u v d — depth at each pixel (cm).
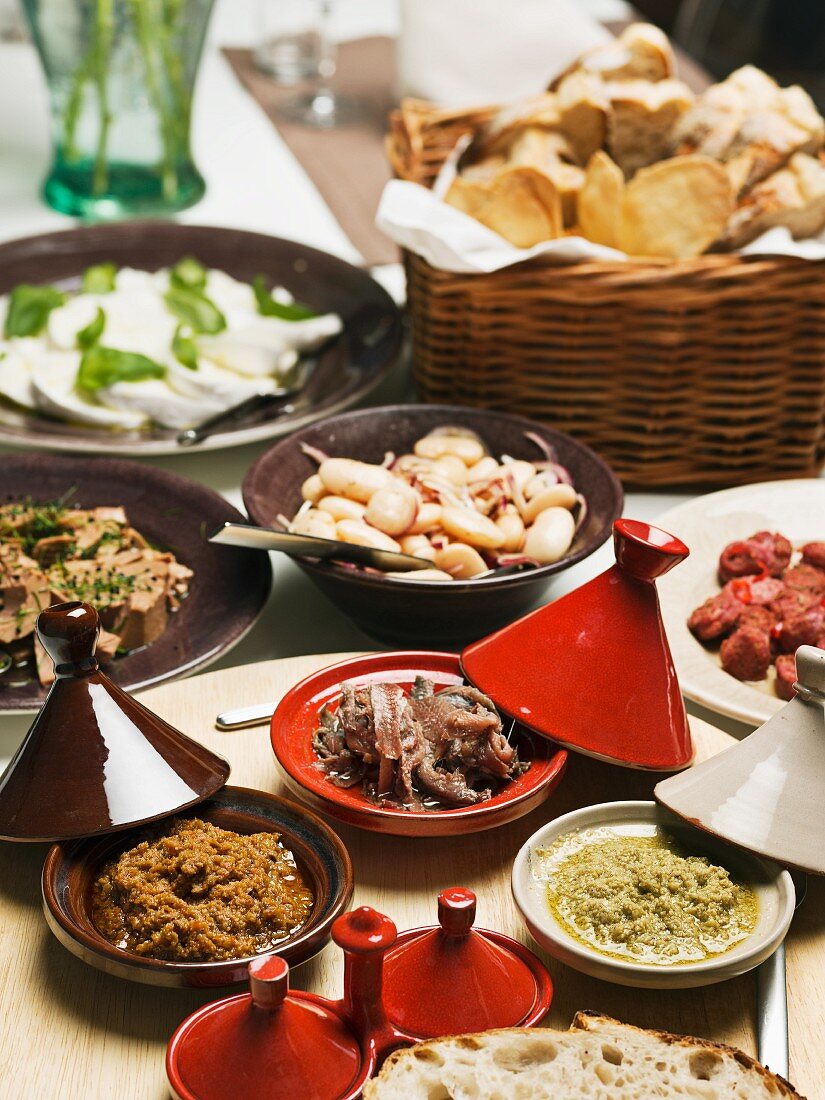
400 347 144
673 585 113
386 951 69
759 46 241
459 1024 70
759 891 78
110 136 183
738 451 132
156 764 81
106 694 83
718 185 125
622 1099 64
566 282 119
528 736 91
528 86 203
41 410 136
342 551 102
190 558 115
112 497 123
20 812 79
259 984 64
